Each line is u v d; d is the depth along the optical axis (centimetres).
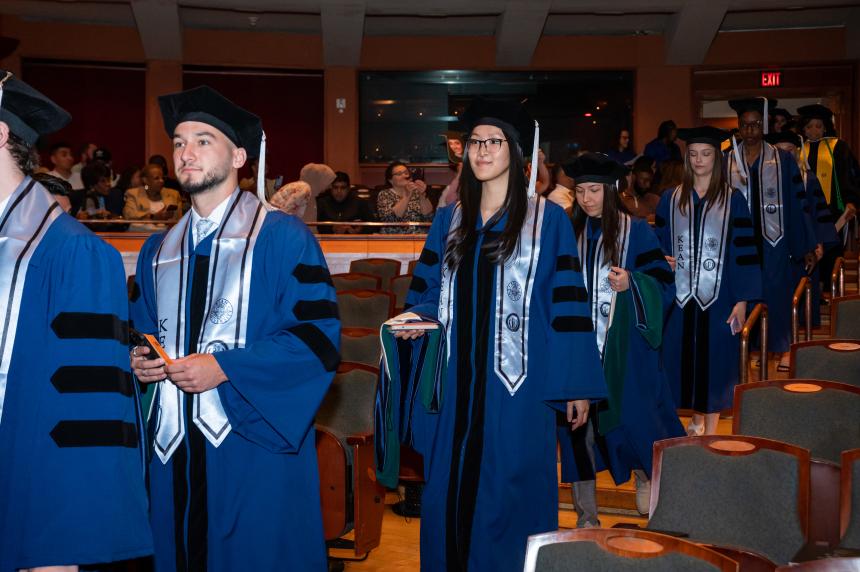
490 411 342
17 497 212
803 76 1633
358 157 1659
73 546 209
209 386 283
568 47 1634
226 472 290
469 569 338
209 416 290
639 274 488
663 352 614
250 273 299
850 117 1627
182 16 1559
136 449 227
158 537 290
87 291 221
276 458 294
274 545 291
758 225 744
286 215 312
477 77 1653
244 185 912
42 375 217
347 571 470
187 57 1599
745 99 738
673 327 609
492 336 345
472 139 348
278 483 294
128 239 954
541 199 357
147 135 1597
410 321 347
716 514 351
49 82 1577
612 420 478
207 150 303
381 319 718
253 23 1591
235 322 296
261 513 291
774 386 432
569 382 337
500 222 352
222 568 288
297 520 297
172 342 296
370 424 497
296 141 1645
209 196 308
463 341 347
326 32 1565
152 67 1588
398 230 965
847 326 615
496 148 346
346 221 992
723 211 596
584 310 345
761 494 346
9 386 216
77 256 222
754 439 355
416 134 1664
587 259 504
